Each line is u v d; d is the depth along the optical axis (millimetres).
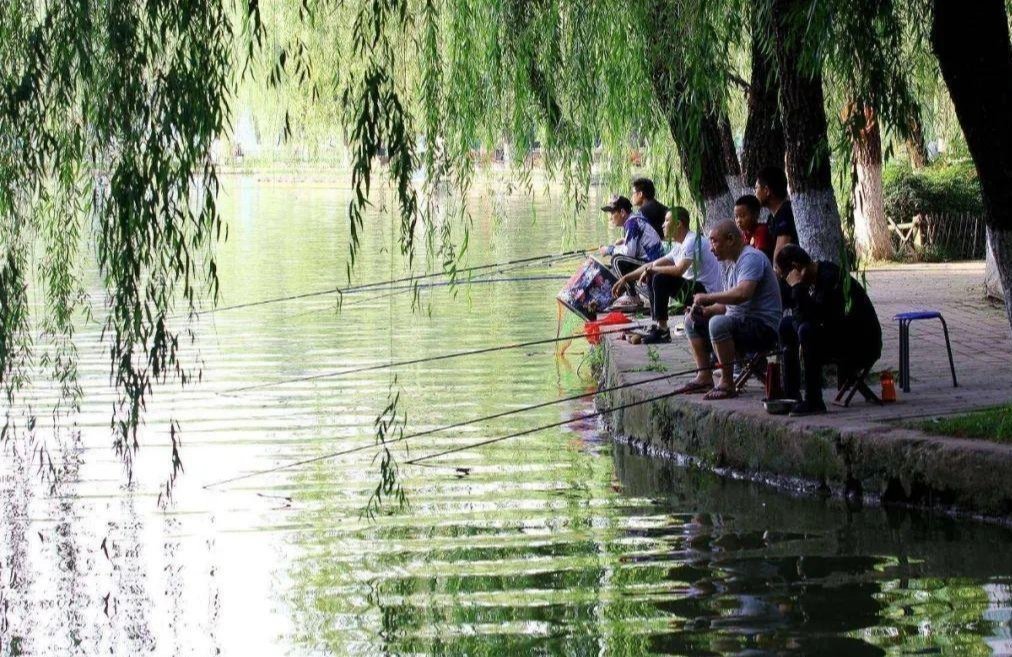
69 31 9289
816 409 12969
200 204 9617
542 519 11641
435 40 10844
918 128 10961
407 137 9164
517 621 8953
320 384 18203
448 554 10586
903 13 12570
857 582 9586
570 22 12609
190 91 8875
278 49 12898
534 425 15719
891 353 16922
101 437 14867
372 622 9023
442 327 23672
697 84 10422
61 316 10922
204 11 9047
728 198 18453
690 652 8266
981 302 22875
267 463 13742
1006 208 11102
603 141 14289
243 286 30141
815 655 8125
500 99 12906
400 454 14195
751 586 9578
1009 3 14945
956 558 10078
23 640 8805
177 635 8859
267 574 10109
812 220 14320
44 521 11680
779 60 13719
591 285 20578
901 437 11688
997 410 12133
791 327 13172
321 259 36031
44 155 9734
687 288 18188
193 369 19219
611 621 8891
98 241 9250
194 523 11578
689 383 14883
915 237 32000
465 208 12281
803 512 11648
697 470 13508
